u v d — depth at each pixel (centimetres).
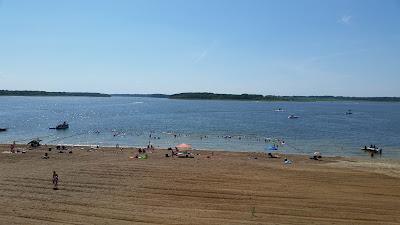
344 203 3306
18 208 3042
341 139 9331
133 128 11494
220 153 6481
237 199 3375
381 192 3703
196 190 3619
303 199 3400
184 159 5628
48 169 4478
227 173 4344
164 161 5300
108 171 4362
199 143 8300
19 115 16638
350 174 4503
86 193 3484
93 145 7719
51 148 6700
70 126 12100
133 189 3631
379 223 2855
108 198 3344
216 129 11294
